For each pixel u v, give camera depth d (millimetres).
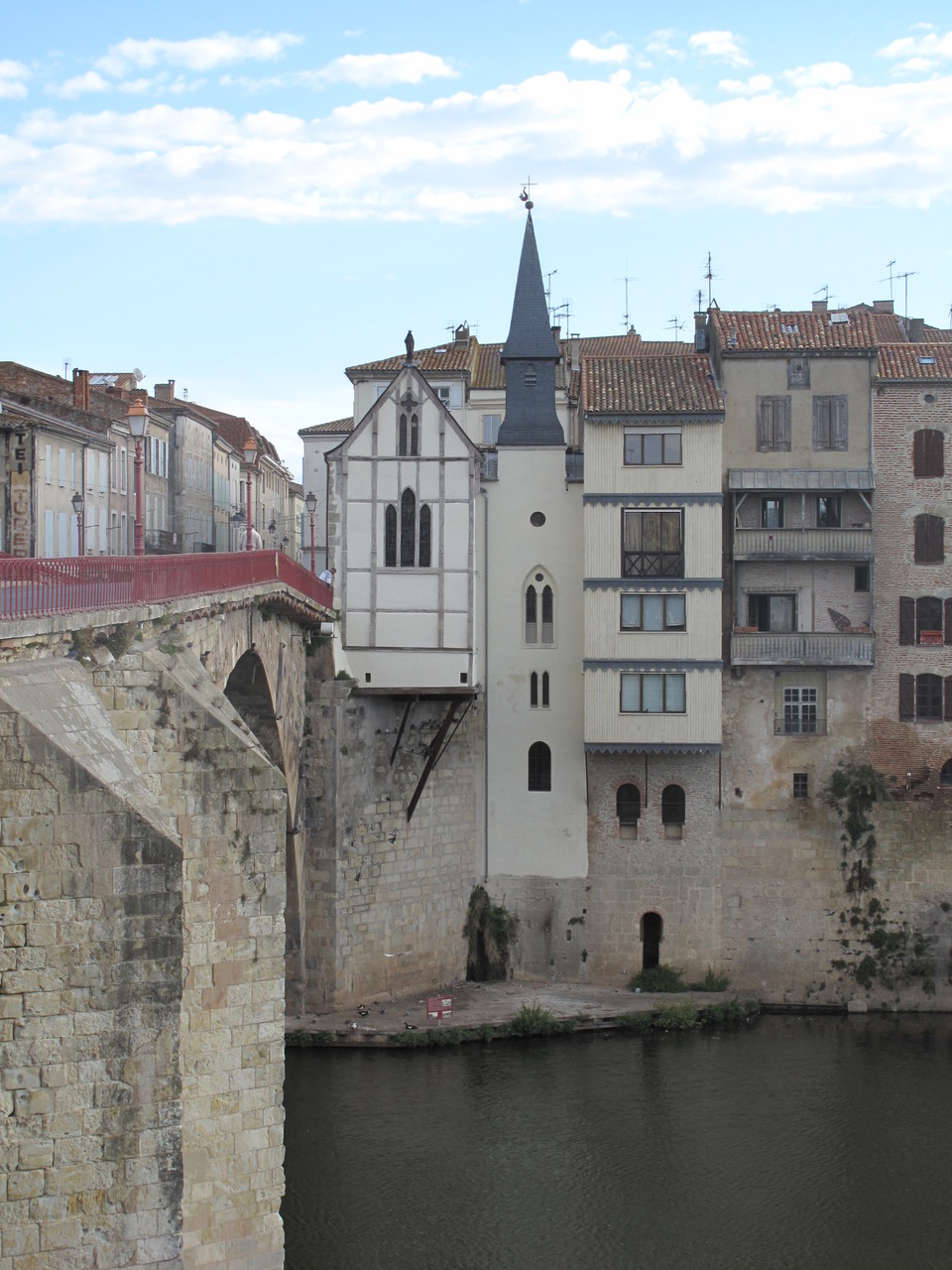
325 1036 50688
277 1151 29094
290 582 45969
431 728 56094
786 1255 37625
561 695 58312
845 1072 50344
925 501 57844
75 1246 24344
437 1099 46562
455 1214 38969
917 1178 42031
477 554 57875
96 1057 24250
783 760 58125
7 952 23812
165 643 30562
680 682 56156
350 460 54500
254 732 46938
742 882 58156
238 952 28844
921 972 57781
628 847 58312
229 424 101875
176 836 24469
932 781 57875
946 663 57875
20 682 24812
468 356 75000
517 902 58781
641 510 56031
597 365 58312
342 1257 36688
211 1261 28672
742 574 58406
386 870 54469
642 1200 40250
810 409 58094
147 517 78250
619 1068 50188
